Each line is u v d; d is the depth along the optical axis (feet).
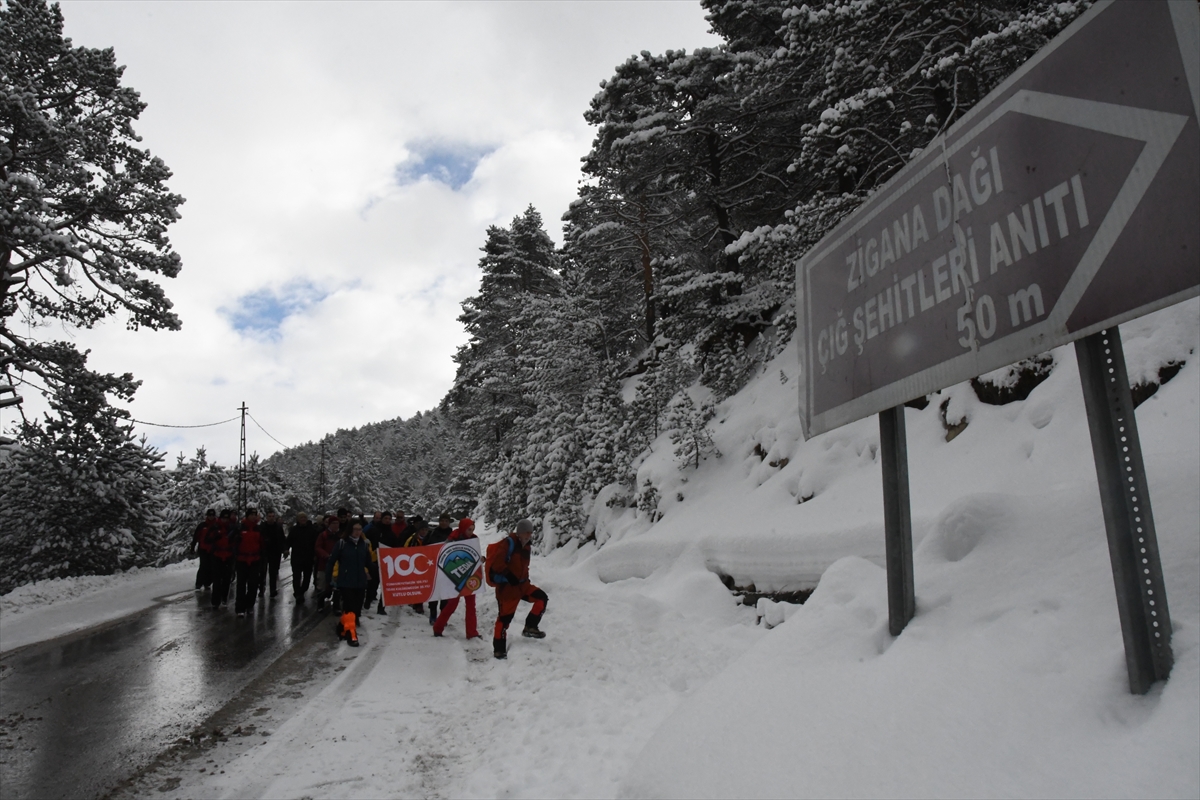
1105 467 9.31
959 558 15.44
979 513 15.74
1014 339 10.73
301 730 18.31
